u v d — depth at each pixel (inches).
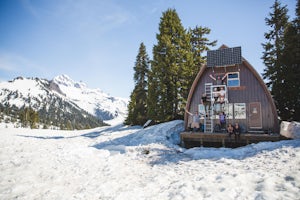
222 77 629.6
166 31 859.4
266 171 255.1
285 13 804.6
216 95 614.2
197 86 667.4
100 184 260.7
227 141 537.0
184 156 443.8
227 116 603.5
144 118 1079.6
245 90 593.9
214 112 622.2
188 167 334.6
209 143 604.4
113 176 299.7
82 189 243.1
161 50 866.1
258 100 572.1
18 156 366.0
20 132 1016.2
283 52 716.0
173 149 534.6
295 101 676.1
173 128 704.4
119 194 224.7
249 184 221.3
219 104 618.5
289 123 527.8
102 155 430.0
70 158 379.6
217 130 604.7
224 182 232.4
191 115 660.1
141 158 442.3
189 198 202.8
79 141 724.7
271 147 375.9
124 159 424.5
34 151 420.8
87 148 465.1
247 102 585.6
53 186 249.3
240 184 223.3
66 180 273.9
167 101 819.4
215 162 343.3
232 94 609.0
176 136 661.3
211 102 615.5
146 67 1176.2
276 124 537.0
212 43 994.7
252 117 572.4
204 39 994.1
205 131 607.8
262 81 563.2
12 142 531.8
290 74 676.1
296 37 670.5
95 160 384.2
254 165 290.4
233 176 249.0
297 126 485.4
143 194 226.2
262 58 815.1
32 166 314.5
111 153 473.4
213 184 231.0
